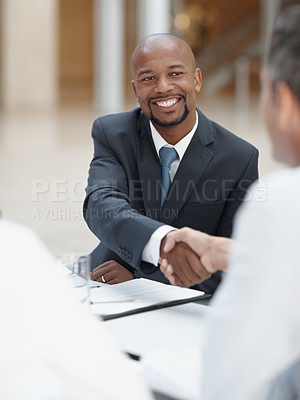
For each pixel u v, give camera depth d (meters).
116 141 3.32
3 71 21.09
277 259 1.32
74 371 1.22
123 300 2.47
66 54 30.03
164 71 3.10
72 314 1.25
